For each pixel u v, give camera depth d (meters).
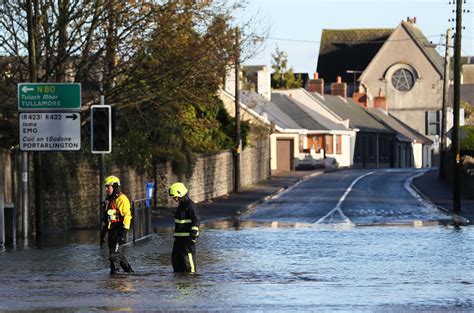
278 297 40.34
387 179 174.75
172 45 91.00
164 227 92.00
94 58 90.31
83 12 88.94
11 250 66.06
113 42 90.38
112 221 50.09
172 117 104.56
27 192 77.88
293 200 133.12
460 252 62.97
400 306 37.50
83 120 95.69
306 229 87.19
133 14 90.19
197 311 36.06
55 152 86.12
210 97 100.44
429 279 47.69
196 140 138.50
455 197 110.56
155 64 92.19
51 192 84.62
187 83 94.56
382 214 107.88
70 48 89.38
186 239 50.31
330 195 139.75
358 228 88.00
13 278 48.41
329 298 40.03
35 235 79.06
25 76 91.38
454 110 112.00
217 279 47.75
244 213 113.06
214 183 139.50
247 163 163.00
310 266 54.62
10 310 36.62
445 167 165.38
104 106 72.88
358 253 62.81
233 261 57.69
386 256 60.59
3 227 70.81
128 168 106.06
